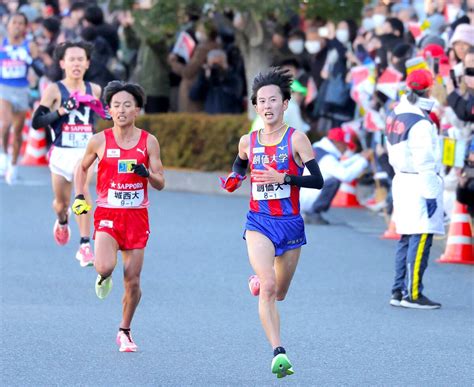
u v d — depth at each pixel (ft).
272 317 67.67
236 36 171.94
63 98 104.32
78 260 111.65
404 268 94.58
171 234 128.77
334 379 70.49
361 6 166.71
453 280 105.70
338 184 138.00
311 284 102.37
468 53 106.83
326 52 166.50
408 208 92.84
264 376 70.79
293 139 70.64
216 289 98.89
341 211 150.41
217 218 142.20
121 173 75.31
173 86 191.52
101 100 106.01
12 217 138.41
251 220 70.95
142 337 80.64
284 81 70.90
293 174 71.00
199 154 173.47
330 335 82.64
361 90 141.69
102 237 75.61
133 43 193.77
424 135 92.22
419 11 181.47
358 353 77.36
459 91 112.98
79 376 69.72
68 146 103.91
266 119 70.69
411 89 93.76
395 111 94.48
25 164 200.85
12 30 157.89
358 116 160.15
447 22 146.00
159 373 70.90
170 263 110.93
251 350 77.46
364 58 158.20
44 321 84.79
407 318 89.30
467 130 110.63
